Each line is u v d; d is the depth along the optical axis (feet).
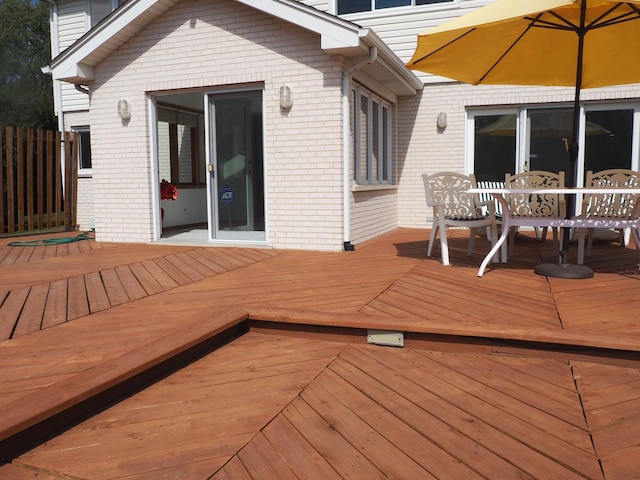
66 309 12.48
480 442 6.90
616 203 16.20
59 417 7.32
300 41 21.04
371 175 25.61
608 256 19.38
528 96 28.17
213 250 22.04
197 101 31.32
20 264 18.95
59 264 18.93
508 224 15.64
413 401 8.15
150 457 6.59
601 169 27.96
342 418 7.61
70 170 33.04
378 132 27.09
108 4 35.17
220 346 10.87
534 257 19.29
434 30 14.69
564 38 17.16
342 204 21.31
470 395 8.36
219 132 23.35
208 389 8.67
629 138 27.40
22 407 7.06
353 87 22.88
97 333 10.63
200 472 6.25
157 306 12.67
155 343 9.64
